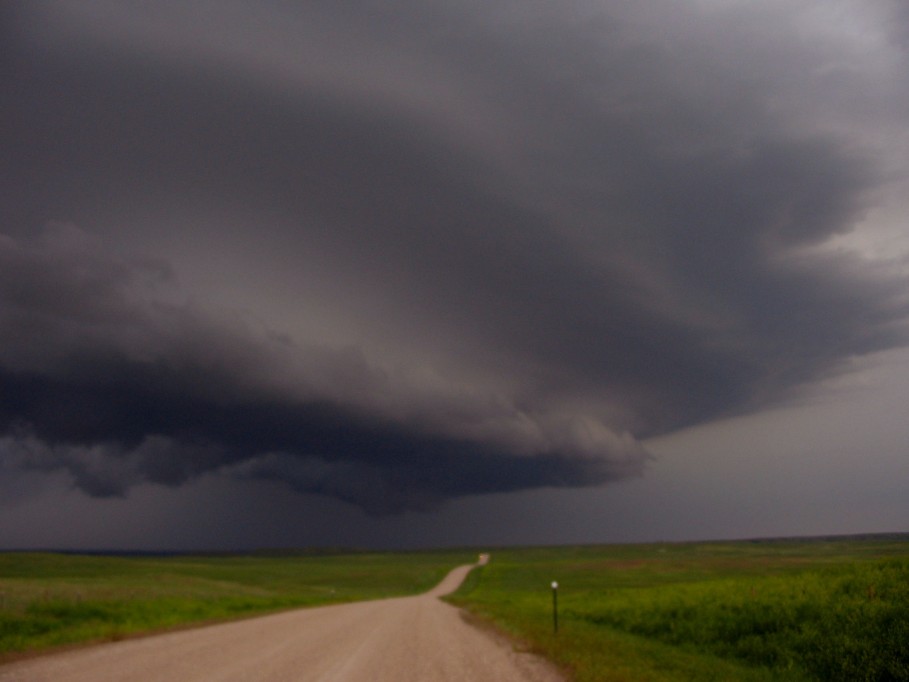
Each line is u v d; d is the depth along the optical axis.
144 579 71.50
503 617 30.00
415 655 17.11
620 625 27.70
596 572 106.50
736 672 15.31
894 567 27.11
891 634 16.22
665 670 15.14
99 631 21.50
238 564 177.62
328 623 27.94
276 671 13.91
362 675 13.66
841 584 24.50
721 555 181.62
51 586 43.16
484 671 14.53
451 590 91.38
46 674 13.38
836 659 15.57
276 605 43.25
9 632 20.75
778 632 19.77
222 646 18.55
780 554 168.62
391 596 75.81
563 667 15.02
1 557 128.12
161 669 14.03
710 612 24.59
